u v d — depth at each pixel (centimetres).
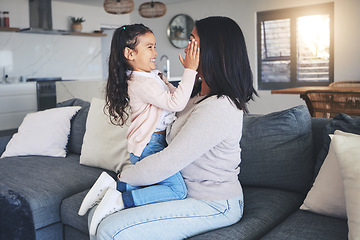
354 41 629
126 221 130
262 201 167
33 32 746
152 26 891
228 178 141
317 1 661
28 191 192
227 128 131
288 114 177
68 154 278
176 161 131
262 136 181
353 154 128
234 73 134
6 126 668
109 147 233
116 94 154
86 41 852
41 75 782
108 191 140
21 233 165
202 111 131
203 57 135
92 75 873
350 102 317
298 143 176
